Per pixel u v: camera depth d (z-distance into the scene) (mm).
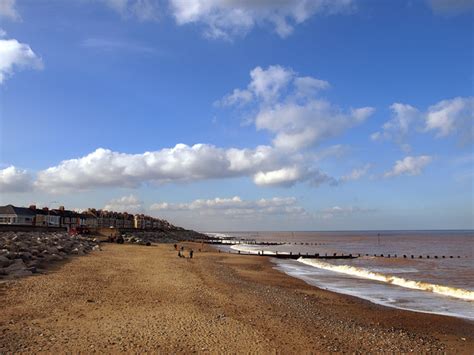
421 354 12891
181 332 13172
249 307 18219
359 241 143875
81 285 20844
